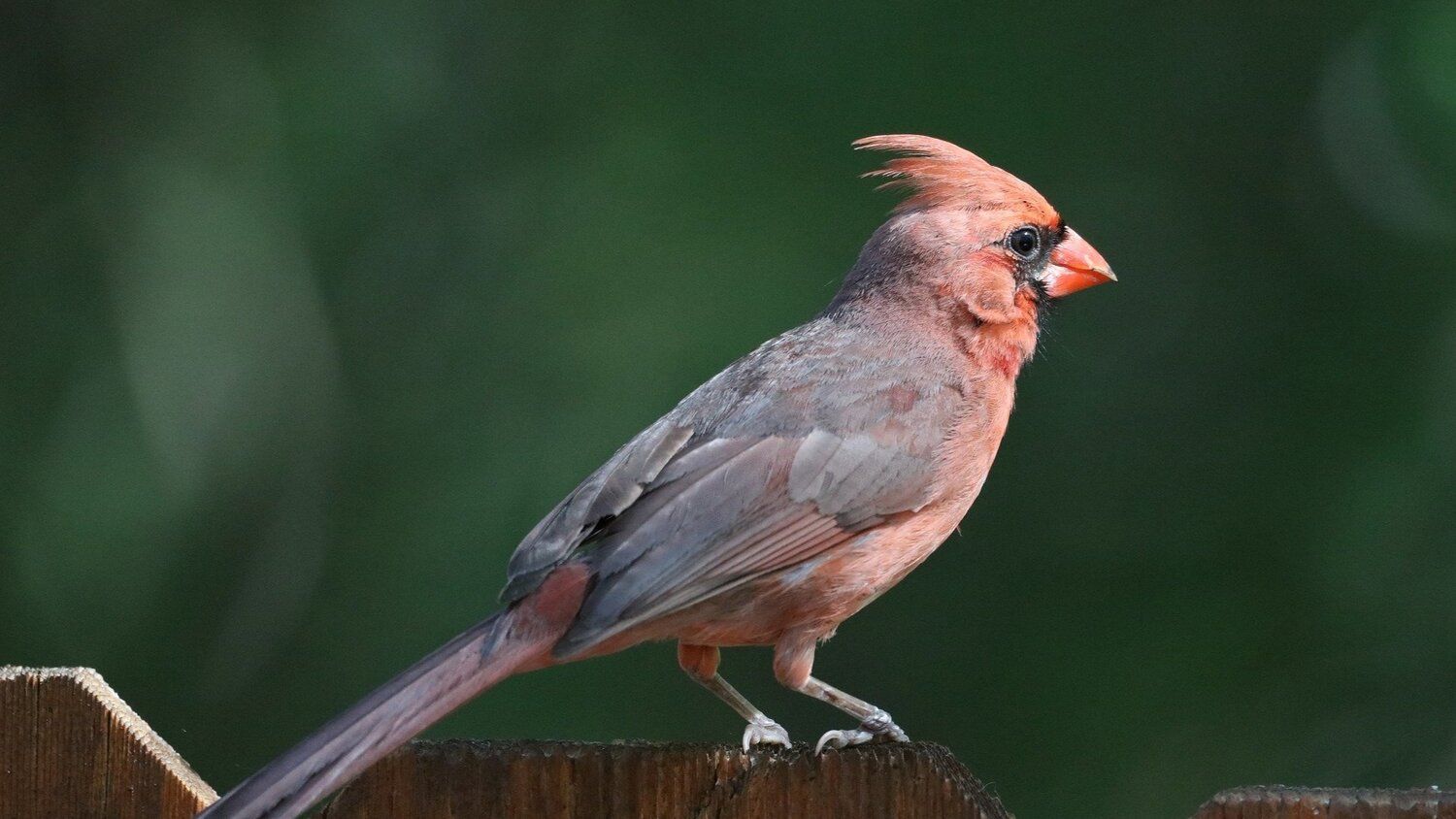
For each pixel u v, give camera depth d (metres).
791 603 6.75
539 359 13.16
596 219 13.56
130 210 13.54
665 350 12.79
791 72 13.95
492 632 5.87
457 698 5.54
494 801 5.04
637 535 6.34
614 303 13.15
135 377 13.04
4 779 5.44
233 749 13.05
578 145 13.98
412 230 13.80
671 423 6.92
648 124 13.90
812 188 13.56
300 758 5.08
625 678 12.81
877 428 6.98
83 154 13.90
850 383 7.12
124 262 13.35
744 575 6.53
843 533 6.81
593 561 6.25
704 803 4.98
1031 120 13.88
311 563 13.17
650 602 6.20
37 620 13.09
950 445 7.15
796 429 6.87
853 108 13.81
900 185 7.89
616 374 12.83
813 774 4.94
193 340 13.20
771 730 6.70
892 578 7.06
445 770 5.05
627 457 6.63
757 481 6.67
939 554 13.29
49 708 5.45
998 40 13.98
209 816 4.93
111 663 13.08
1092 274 7.86
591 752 5.02
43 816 5.41
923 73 13.91
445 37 14.27
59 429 13.13
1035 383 13.52
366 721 5.30
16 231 13.66
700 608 6.57
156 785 5.35
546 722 12.70
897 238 7.70
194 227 13.45
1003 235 7.64
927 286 7.58
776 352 7.36
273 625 13.13
